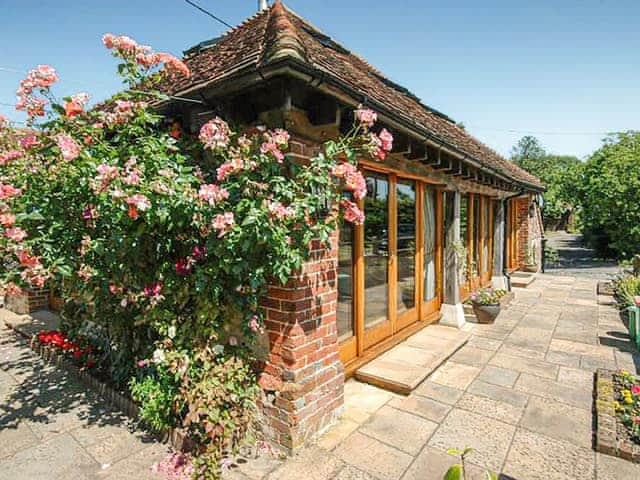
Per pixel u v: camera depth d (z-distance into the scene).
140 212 2.75
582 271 15.16
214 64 3.62
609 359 5.19
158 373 3.60
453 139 5.80
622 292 8.78
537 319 7.34
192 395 2.91
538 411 3.76
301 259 2.82
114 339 4.27
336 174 2.78
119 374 4.12
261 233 2.58
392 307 5.33
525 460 3.00
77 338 5.08
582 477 2.80
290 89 2.63
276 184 2.74
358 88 3.16
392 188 5.21
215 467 2.78
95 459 3.07
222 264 2.84
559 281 11.88
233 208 2.77
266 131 3.04
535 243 14.38
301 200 2.74
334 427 3.46
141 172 2.67
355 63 5.62
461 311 6.80
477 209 9.05
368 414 3.70
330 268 3.44
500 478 2.78
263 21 4.20
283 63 2.31
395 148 4.13
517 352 5.48
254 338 3.18
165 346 3.18
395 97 5.28
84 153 2.82
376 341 5.00
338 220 3.05
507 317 7.50
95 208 3.10
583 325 6.92
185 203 2.72
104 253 3.21
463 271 7.83
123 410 3.86
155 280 3.23
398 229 5.50
